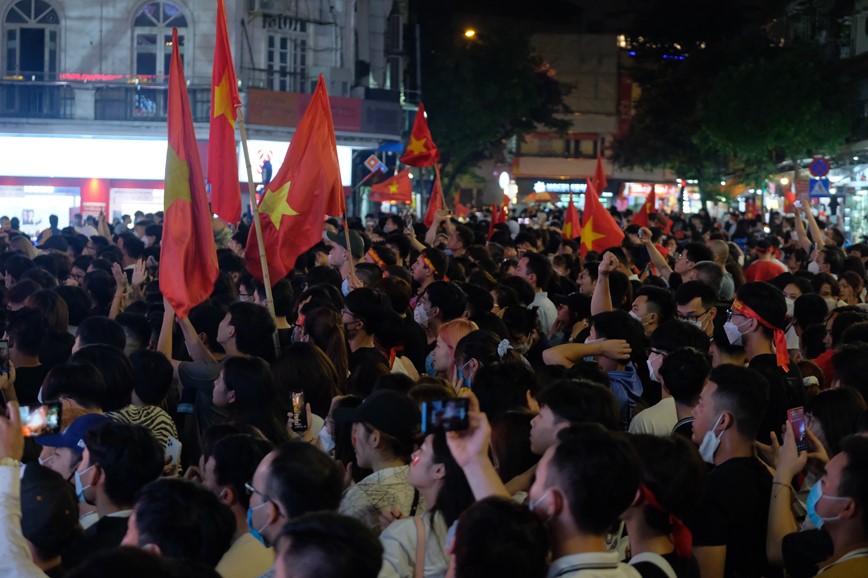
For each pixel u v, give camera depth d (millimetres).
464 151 61281
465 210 40594
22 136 36531
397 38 53062
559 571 3955
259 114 36750
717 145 52656
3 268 13766
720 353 7453
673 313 8992
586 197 14969
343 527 3590
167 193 8719
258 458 5219
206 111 37188
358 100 39281
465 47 61000
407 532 4887
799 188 26766
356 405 6246
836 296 12148
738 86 49938
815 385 7648
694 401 6434
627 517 4691
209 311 9000
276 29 40031
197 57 37812
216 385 6801
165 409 8219
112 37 37719
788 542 5246
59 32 37625
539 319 11242
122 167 37281
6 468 4273
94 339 7934
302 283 12562
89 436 5172
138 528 4340
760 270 15070
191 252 8711
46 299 9297
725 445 5656
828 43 55344
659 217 28703
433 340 9578
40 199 36906
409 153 21250
